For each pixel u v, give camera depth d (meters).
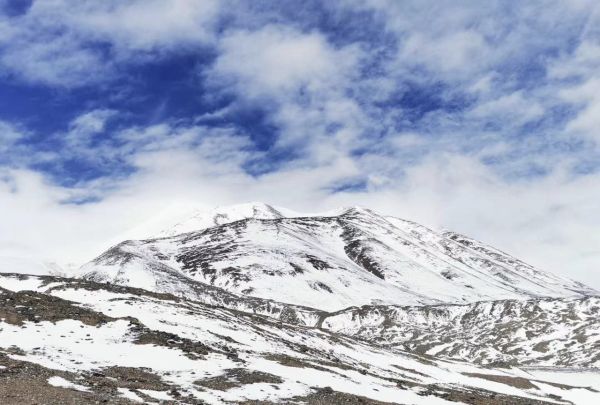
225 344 48.44
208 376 36.59
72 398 25.06
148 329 45.41
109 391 28.36
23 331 40.34
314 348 63.88
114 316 50.06
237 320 63.50
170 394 30.11
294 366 45.66
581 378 106.31
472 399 49.31
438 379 68.88
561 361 128.38
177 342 44.06
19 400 23.30
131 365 36.75
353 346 76.94
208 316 59.00
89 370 33.38
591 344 136.62
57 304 49.31
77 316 46.12
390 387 47.28
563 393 77.38
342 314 189.12
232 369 39.09
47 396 24.72
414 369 72.62
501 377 80.06
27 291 52.66
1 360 31.05
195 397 30.42
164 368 37.28
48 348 37.34
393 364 71.94
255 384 35.94
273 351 51.56
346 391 40.31
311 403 33.22
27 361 32.12
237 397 32.09
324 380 42.50
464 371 81.69
